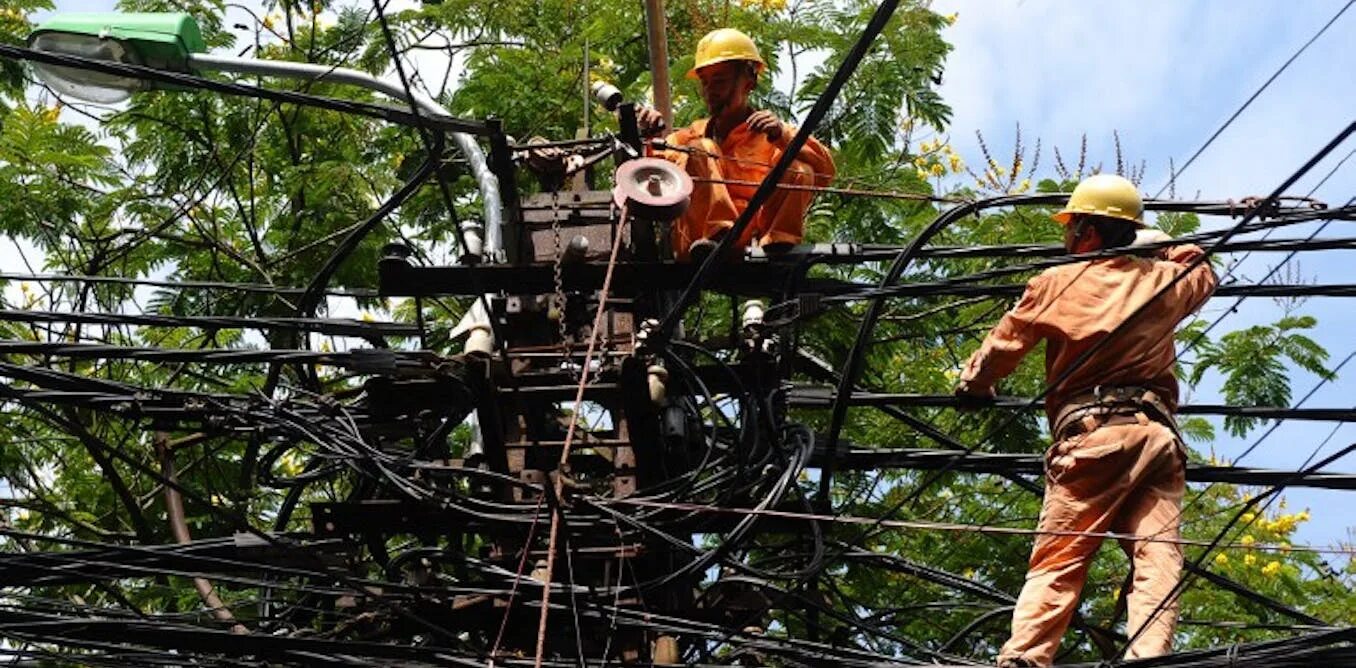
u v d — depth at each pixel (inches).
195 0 633.6
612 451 378.3
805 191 388.5
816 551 372.8
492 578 354.3
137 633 324.8
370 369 371.2
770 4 585.0
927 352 555.8
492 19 608.7
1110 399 331.6
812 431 378.3
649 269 379.6
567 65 583.5
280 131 619.2
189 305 587.8
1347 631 286.4
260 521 549.0
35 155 568.7
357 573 362.6
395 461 360.5
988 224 542.0
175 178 605.6
